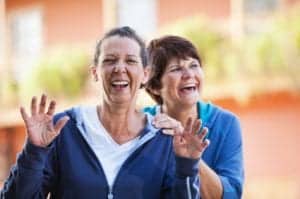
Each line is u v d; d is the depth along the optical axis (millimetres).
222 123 5270
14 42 22281
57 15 21672
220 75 16734
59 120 4223
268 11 17953
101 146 4465
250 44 16422
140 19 20438
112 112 4469
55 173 4445
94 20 20984
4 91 19828
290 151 17016
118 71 4387
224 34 17016
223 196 4852
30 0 22141
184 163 4305
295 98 16891
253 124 17344
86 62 18719
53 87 18766
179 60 5266
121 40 4438
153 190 4453
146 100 11531
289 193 16797
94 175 4375
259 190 17031
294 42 15820
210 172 4832
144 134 4516
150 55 5320
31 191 4203
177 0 19641
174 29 17328
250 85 16422
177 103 5309
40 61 19078
